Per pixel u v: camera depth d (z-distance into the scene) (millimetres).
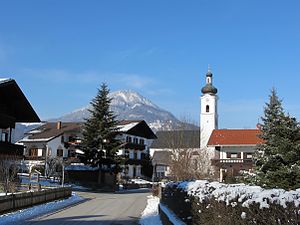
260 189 7883
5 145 41219
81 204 33562
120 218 23828
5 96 42375
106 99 58844
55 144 71875
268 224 6473
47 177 56188
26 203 26594
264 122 24594
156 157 87875
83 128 60812
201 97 88625
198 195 12062
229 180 29484
